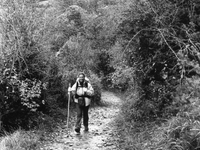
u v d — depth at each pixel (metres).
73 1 17.42
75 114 9.78
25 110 7.36
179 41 5.76
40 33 8.12
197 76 5.14
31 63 7.65
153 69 6.99
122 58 7.30
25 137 6.25
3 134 6.70
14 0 7.51
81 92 7.39
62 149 5.95
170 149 4.69
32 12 7.94
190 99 5.04
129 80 7.70
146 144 5.43
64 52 12.23
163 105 6.80
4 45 7.27
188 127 4.77
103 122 8.79
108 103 13.02
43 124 7.56
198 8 6.35
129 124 7.13
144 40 6.81
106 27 7.55
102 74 15.58
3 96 6.99
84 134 7.25
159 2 6.22
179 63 5.52
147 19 6.41
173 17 6.13
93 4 16.53
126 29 6.93
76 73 11.42
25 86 7.14
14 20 7.41
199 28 6.34
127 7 6.53
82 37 14.71
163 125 5.66
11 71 6.95
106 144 6.18
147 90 7.25
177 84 6.12
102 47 15.07
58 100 10.09
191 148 4.46
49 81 9.31
